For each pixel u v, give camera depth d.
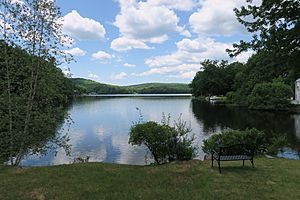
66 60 11.84
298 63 9.77
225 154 8.69
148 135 11.00
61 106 12.19
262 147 13.02
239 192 6.51
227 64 98.25
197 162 9.89
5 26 10.43
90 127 30.50
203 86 97.00
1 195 6.39
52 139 11.72
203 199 6.07
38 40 10.91
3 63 10.42
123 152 18.19
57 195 6.37
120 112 49.47
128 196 6.27
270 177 7.76
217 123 34.28
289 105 50.56
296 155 15.87
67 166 9.23
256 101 52.78
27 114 10.79
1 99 10.32
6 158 10.84
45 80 11.17
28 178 7.68
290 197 6.21
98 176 7.84
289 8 9.11
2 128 10.48
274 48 9.69
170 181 7.38
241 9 10.16
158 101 90.88
